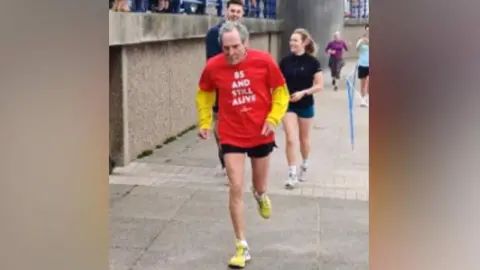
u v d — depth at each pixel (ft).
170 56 32.35
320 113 44.65
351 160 28.30
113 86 25.16
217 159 27.63
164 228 17.52
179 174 24.52
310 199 20.98
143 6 27.48
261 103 14.46
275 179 23.98
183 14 33.01
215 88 14.82
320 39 71.36
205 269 14.55
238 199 14.64
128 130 26.02
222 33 14.20
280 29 69.92
